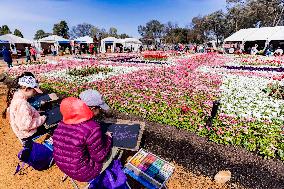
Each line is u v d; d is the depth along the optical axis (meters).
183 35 94.69
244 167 4.65
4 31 80.44
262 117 7.23
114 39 48.22
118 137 4.32
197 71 16.47
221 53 42.38
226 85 11.81
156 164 3.90
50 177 4.43
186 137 5.63
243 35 45.69
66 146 2.69
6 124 6.74
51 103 7.03
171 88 10.80
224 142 5.37
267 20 70.62
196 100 8.88
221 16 82.31
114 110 7.65
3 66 21.69
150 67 18.61
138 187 4.15
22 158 4.00
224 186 4.34
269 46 37.56
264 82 12.79
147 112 7.36
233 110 7.80
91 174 2.86
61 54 36.91
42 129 4.55
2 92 10.61
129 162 3.91
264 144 5.23
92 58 28.47
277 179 4.34
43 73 15.81
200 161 4.93
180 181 4.42
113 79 13.11
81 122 2.71
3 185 4.24
